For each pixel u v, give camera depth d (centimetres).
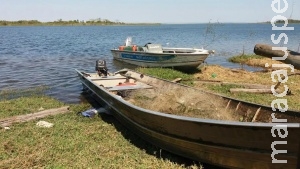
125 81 1244
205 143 568
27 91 1398
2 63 2427
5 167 595
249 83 1450
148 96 990
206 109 816
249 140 505
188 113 821
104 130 826
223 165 571
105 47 4175
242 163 541
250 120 706
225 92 1273
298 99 1159
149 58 1936
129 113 760
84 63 2475
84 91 1401
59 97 1295
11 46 4200
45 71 2020
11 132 806
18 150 682
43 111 981
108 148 697
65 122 892
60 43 4934
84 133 794
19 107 1084
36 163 617
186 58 1772
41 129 820
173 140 635
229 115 759
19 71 2017
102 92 976
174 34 8662
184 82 1460
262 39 5638
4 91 1389
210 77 1670
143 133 740
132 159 643
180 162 636
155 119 647
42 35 7925
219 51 3494
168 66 1858
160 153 656
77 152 674
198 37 6719
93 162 622
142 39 6081
